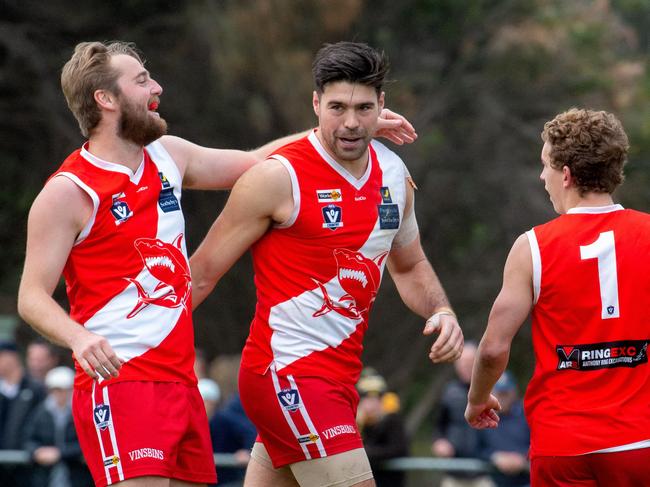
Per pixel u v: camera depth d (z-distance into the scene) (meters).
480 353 15.95
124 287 16.17
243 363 17.34
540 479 15.78
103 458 15.98
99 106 16.27
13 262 67.25
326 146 16.78
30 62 64.69
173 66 65.75
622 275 15.46
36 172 66.69
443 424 32.12
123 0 66.00
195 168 17.41
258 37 60.22
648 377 15.42
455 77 74.19
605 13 76.38
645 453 15.21
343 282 16.86
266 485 17.72
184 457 16.50
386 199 17.16
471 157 73.06
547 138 16.16
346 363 17.06
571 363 15.55
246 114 64.00
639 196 69.19
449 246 75.56
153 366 16.16
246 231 16.92
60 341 15.36
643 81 74.44
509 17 75.31
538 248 15.70
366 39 73.38
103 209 16.09
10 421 34.19
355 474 16.66
